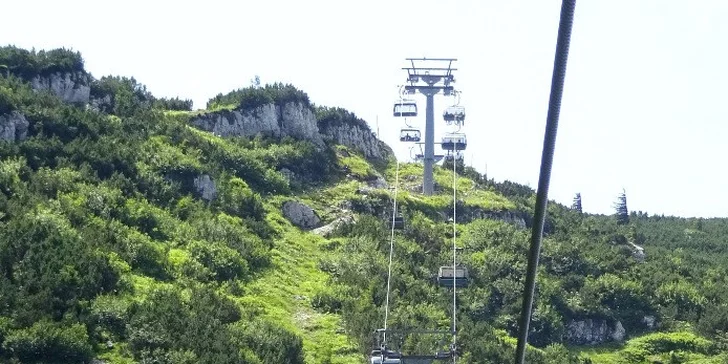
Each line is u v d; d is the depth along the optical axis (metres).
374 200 96.62
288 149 100.38
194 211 80.50
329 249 84.19
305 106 109.75
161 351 55.97
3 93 80.38
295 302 72.12
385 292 74.19
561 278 83.19
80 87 95.06
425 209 97.56
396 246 84.31
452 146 101.62
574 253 87.12
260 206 86.75
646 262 92.75
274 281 74.50
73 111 85.19
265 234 82.50
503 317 74.81
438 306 73.12
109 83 99.62
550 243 88.19
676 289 84.06
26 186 72.00
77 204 71.44
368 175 104.94
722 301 84.75
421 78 105.19
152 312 59.78
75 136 82.81
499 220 96.88
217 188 85.81
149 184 80.75
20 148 77.12
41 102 84.94
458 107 103.00
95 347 56.12
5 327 54.25
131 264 67.50
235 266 73.75
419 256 83.69
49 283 58.88
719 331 79.06
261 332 61.81
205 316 61.75
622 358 76.12
